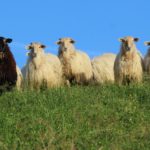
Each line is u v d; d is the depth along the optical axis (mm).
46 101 21453
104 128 18969
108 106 21156
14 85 25062
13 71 25078
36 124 18875
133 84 24500
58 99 21609
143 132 18422
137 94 22594
